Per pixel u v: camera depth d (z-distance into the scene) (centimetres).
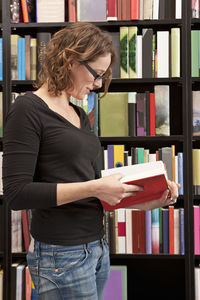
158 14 208
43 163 101
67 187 94
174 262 239
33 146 96
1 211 208
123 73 208
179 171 206
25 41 211
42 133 99
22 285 204
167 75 209
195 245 205
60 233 100
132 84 234
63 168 101
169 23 206
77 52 103
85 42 105
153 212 205
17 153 93
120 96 209
